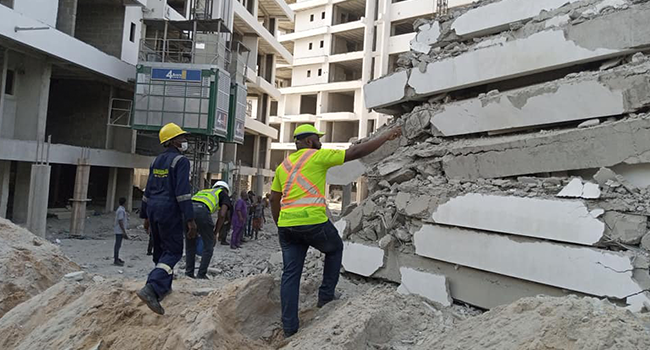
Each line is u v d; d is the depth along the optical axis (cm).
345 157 464
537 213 472
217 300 467
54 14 1429
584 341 291
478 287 524
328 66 4247
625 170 462
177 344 429
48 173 1296
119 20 1847
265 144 3609
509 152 541
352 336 398
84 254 1177
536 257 469
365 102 834
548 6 583
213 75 1545
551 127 549
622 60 504
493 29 650
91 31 1850
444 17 735
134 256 1195
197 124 1540
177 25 1758
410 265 600
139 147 2286
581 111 503
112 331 480
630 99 463
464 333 377
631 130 449
